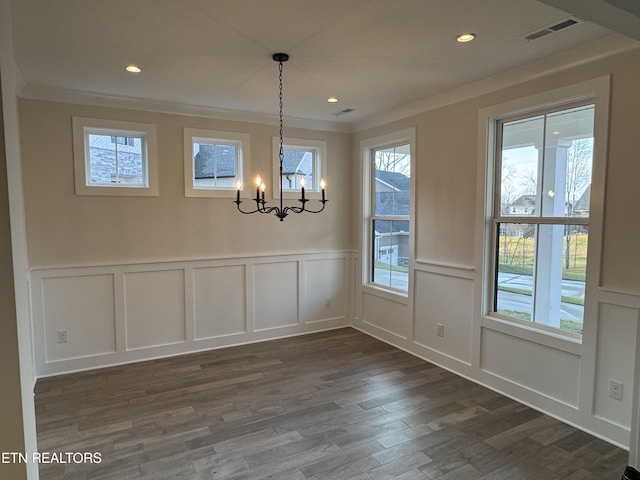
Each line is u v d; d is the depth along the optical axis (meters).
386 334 4.59
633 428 2.20
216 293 4.35
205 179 4.30
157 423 2.80
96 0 2.00
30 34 2.39
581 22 2.26
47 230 3.57
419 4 2.06
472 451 2.48
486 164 3.34
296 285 4.82
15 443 1.25
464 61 2.85
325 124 4.81
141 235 3.96
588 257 2.65
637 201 2.42
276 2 2.03
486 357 3.42
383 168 4.68
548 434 2.67
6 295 1.22
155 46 2.58
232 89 3.49
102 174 3.84
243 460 2.38
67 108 3.59
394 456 2.43
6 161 1.20
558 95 2.80
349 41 2.52
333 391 3.31
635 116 2.41
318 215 4.91
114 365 3.87
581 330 2.81
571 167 2.85
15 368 1.24
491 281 3.44
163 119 3.98
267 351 4.27
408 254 4.26
